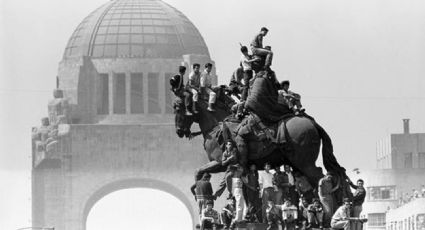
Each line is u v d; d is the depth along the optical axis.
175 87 107.12
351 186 104.69
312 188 103.31
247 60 105.19
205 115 106.31
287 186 103.38
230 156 103.06
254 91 103.38
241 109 104.38
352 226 100.56
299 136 102.50
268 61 104.31
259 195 103.50
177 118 106.81
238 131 103.50
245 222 102.69
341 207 100.69
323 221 102.31
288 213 102.31
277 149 103.00
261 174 104.19
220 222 105.62
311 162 103.00
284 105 103.75
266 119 103.38
